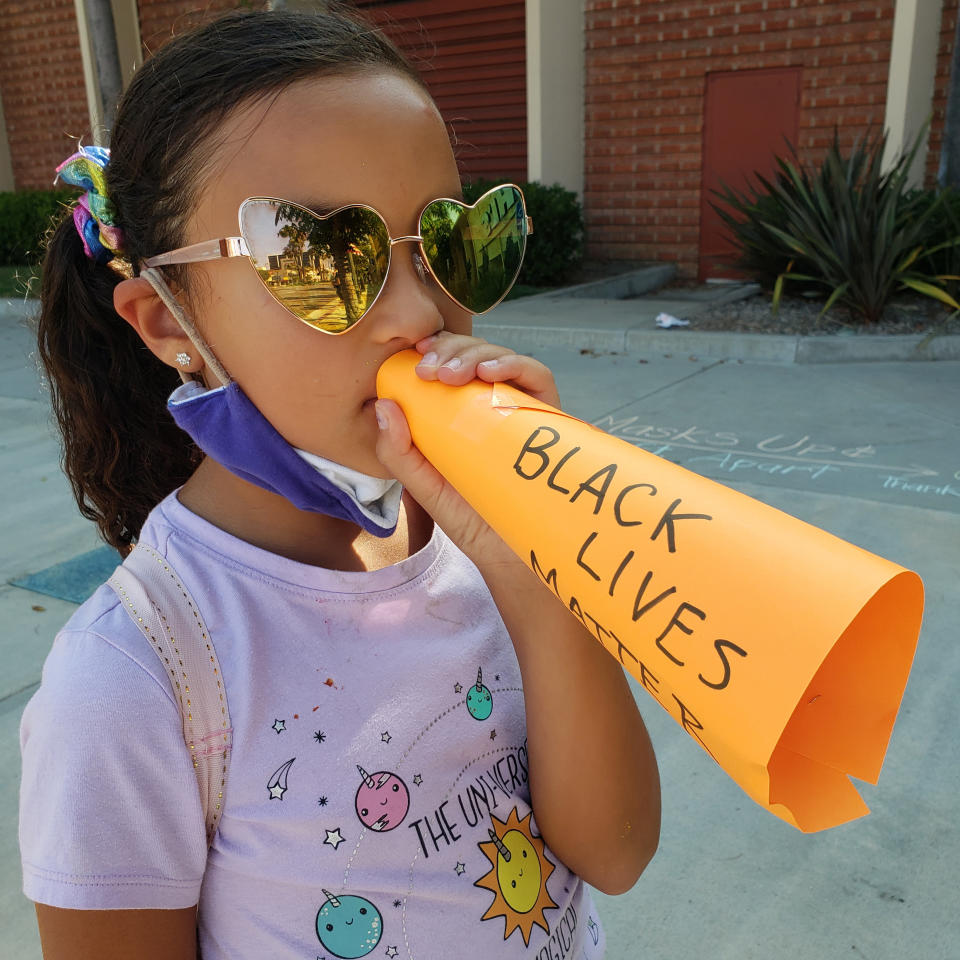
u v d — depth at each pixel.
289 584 0.90
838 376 6.63
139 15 13.10
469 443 0.74
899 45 9.14
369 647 0.91
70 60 13.95
